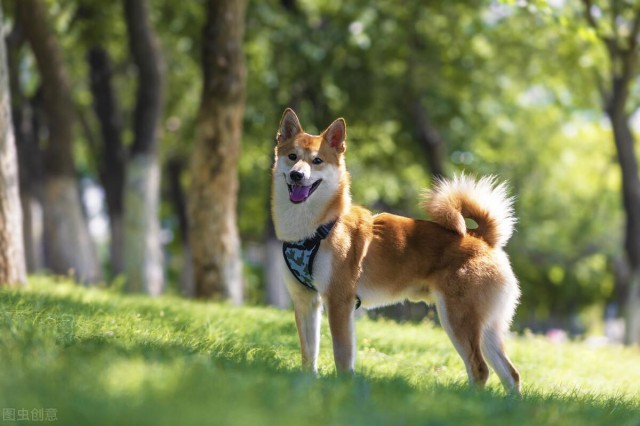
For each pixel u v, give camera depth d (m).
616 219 33.69
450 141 23.00
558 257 33.19
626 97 19.84
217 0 12.86
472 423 4.35
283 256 6.43
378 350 8.64
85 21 18.28
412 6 19.77
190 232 13.57
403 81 20.58
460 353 6.41
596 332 41.97
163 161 25.11
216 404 3.96
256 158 21.47
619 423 5.20
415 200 24.16
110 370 4.45
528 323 39.12
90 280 16.42
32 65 20.39
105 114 21.33
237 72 13.20
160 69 16.09
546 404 5.46
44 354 4.82
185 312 8.99
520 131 28.19
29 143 21.27
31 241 19.86
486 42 21.05
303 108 20.28
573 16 16.94
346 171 6.65
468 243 6.59
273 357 6.17
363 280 6.53
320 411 4.12
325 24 20.25
